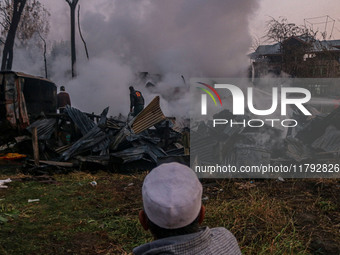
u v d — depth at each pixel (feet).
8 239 12.08
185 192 3.14
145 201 3.19
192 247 3.21
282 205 15.88
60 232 12.84
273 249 10.96
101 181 21.67
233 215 14.24
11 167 26.32
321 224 13.58
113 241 12.16
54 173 23.45
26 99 34.06
